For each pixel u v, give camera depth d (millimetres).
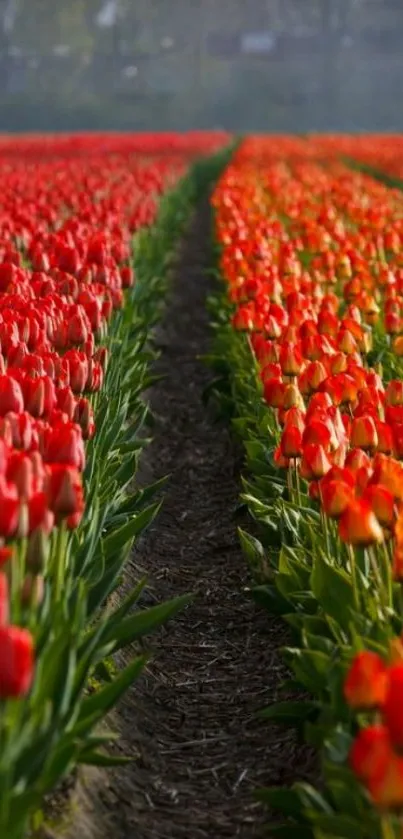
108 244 12195
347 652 4934
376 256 13891
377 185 23484
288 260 12352
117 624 5555
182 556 8906
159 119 119375
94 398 7789
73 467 4945
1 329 7121
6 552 4062
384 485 5203
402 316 10906
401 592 5207
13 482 4535
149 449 11273
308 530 6609
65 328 7777
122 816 5383
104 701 4832
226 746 6199
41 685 4285
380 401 6867
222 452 11195
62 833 4848
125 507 7574
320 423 5871
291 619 5797
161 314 15609
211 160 43969
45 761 4113
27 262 12383
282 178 26641
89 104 121125
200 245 25266
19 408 5648
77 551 5770
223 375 12031
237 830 5430
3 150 42969
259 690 6770
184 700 6730
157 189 23844
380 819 4043
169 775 5922
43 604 4832
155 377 10906
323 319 8945
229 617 7812
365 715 4602
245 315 9609
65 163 33594
